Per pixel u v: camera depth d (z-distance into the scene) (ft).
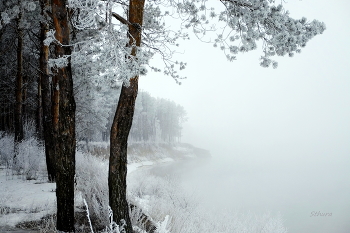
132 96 12.55
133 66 9.43
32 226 13.28
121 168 12.79
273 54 13.43
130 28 11.88
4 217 13.84
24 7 19.45
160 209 21.43
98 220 15.10
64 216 12.79
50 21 20.53
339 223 56.03
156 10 16.29
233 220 25.46
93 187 20.92
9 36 31.50
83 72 24.36
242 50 13.58
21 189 19.79
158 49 14.84
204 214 26.13
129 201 20.29
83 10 9.52
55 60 10.03
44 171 28.73
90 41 10.06
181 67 15.19
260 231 24.39
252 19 13.01
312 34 12.40
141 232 14.73
